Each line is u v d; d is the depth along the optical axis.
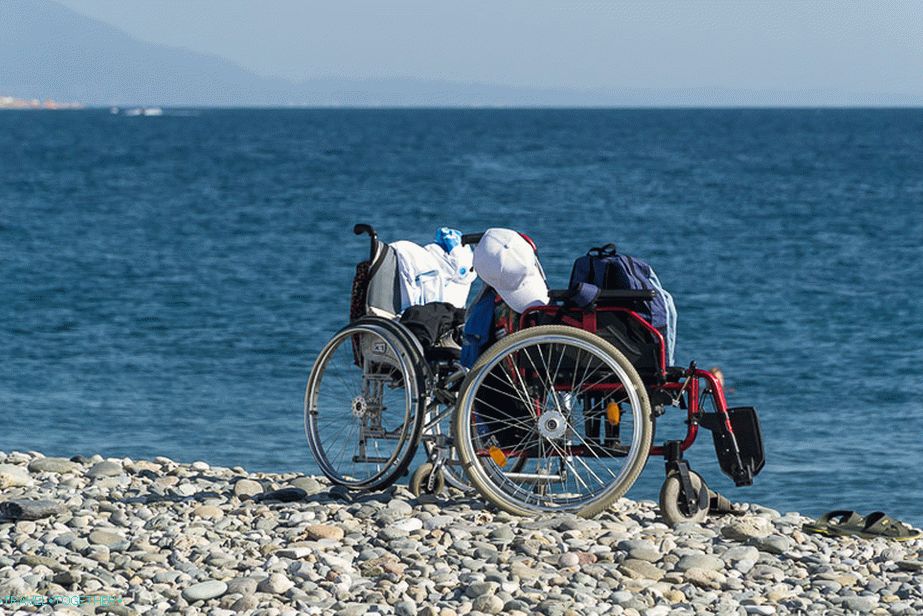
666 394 10.39
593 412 10.57
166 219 64.44
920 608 8.07
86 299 34.31
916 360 25.75
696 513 10.35
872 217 67.75
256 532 9.66
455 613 7.64
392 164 124.62
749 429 10.48
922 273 42.81
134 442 17.70
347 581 8.32
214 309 32.59
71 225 60.41
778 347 27.62
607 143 188.50
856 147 174.12
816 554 9.50
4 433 18.11
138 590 8.01
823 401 21.58
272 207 73.12
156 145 177.00
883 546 9.96
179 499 11.12
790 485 15.91
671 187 91.62
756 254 49.59
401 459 10.73
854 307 34.25
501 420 10.52
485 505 10.84
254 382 22.44
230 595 8.00
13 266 42.59
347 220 65.31
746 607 7.98
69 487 11.50
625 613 7.75
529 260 10.52
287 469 16.17
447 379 10.82
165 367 23.89
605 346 10.19
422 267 11.27
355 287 11.31
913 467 16.78
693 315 32.72
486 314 10.82
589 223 63.84
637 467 10.23
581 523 9.95
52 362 24.33
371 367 11.09
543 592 8.16
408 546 9.19
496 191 86.62
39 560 8.62
